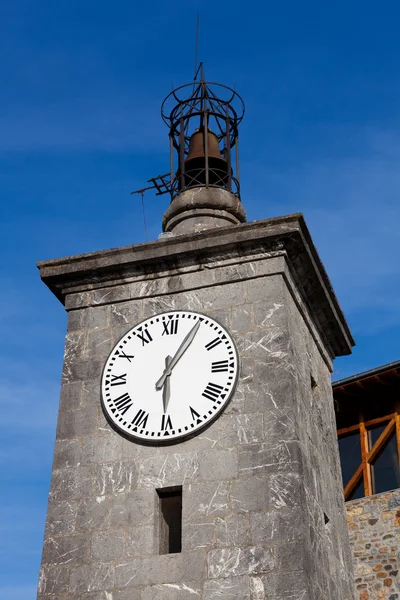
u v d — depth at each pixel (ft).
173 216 69.31
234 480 54.29
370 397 95.61
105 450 57.21
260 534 52.34
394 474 92.43
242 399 56.80
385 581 87.56
